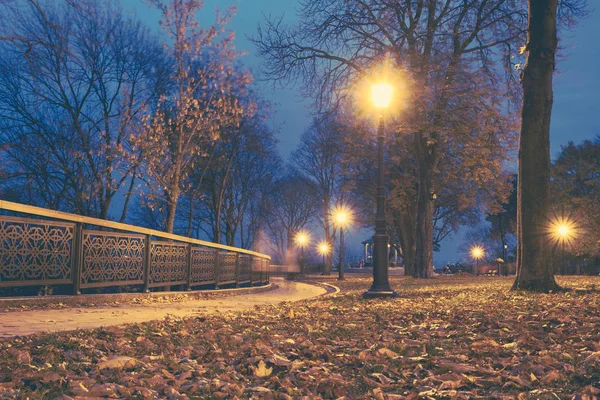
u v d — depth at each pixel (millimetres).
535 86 12344
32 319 8266
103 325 7613
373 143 33719
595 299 9789
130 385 4098
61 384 4012
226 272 21109
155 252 14891
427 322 7586
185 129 26984
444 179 33031
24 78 26953
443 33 28344
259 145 41625
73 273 11438
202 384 4160
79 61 14031
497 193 33938
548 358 4629
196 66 31703
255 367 4801
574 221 46812
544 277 12320
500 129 28781
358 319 8539
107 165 26641
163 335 6793
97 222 12102
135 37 30188
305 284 32562
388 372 4594
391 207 41500
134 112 27266
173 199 25750
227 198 49906
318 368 4715
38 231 10461
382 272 14516
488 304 9852
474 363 4773
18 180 29031
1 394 3635
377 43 28453
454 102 28422
